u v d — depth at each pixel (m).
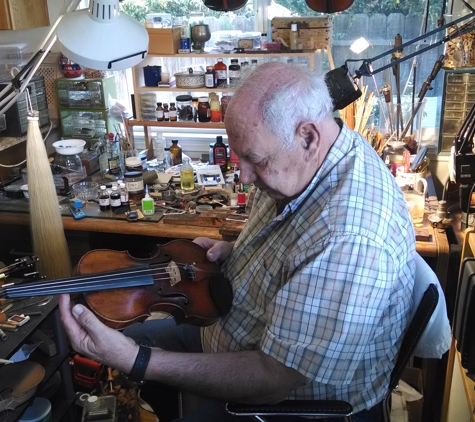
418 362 2.36
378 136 2.60
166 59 3.09
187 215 2.38
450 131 2.72
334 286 1.25
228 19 3.04
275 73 1.31
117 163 2.86
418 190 2.34
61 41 1.67
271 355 1.31
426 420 2.22
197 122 2.90
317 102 1.31
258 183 1.40
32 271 2.12
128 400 2.16
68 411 2.08
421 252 2.06
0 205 2.45
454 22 1.84
